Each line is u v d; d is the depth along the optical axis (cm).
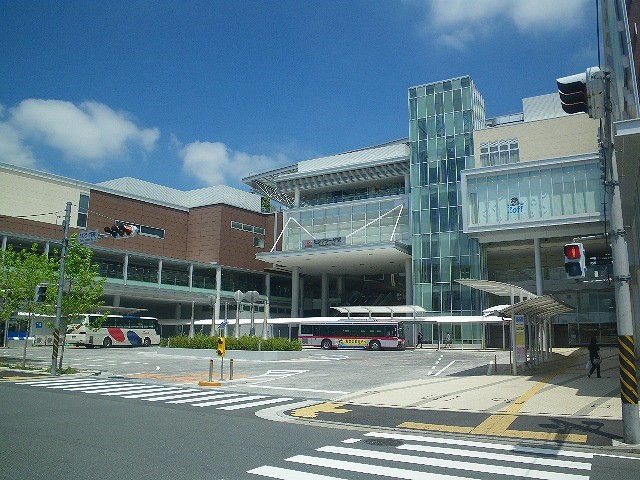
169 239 7181
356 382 2212
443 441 1026
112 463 804
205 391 1898
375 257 6253
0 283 2803
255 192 8125
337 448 943
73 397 1666
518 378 2225
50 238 5575
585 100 1020
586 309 5338
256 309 7462
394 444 988
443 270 5622
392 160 6600
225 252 7312
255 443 980
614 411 1368
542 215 4928
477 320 4969
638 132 1666
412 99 6191
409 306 5453
